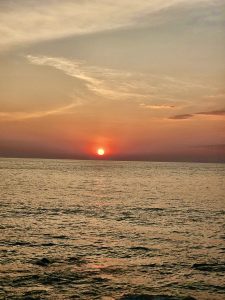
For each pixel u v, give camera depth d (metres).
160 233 25.52
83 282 15.47
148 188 68.06
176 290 14.77
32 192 54.38
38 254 19.47
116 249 20.89
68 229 26.31
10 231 24.95
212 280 15.96
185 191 62.22
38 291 14.37
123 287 15.02
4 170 142.25
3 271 16.53
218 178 116.00
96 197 49.38
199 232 26.06
